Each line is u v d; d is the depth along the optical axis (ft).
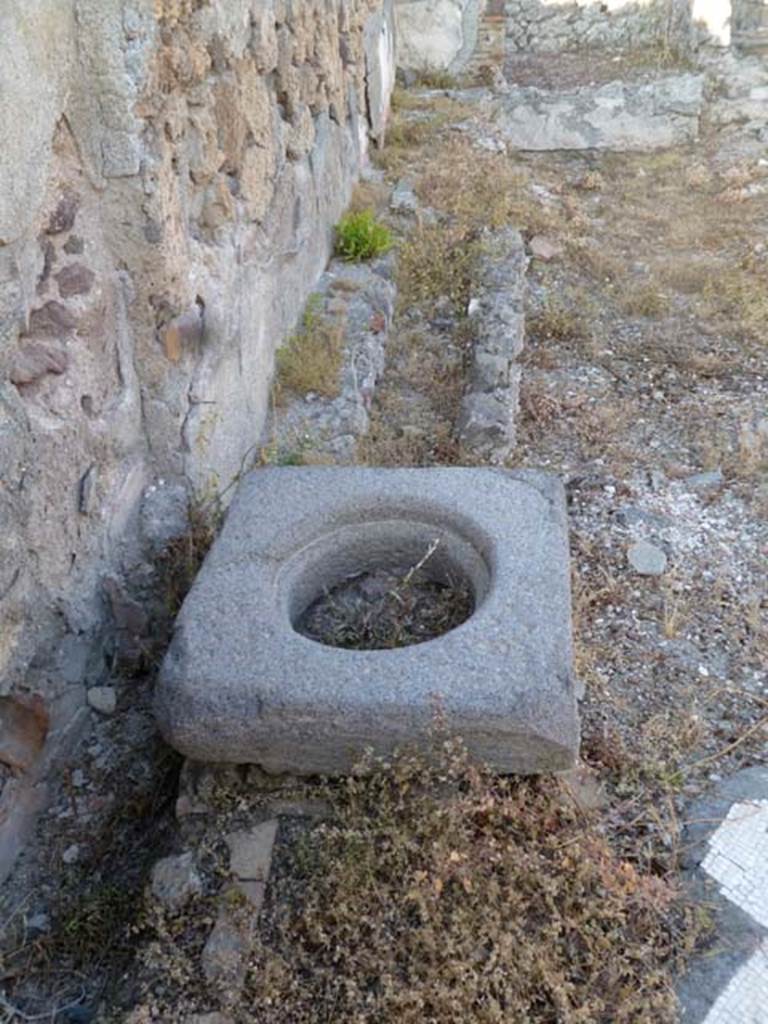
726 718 8.10
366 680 6.55
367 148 19.17
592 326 14.82
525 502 8.12
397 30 24.89
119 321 8.32
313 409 11.60
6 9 6.37
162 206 8.05
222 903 6.35
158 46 7.82
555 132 23.13
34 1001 6.45
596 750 7.64
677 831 7.01
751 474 11.16
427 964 5.96
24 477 6.96
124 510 8.54
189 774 7.14
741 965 6.15
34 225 7.00
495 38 25.27
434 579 8.35
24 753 7.34
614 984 5.94
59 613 7.60
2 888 7.13
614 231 18.29
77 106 7.48
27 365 7.13
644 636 8.95
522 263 15.64
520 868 6.36
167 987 6.02
